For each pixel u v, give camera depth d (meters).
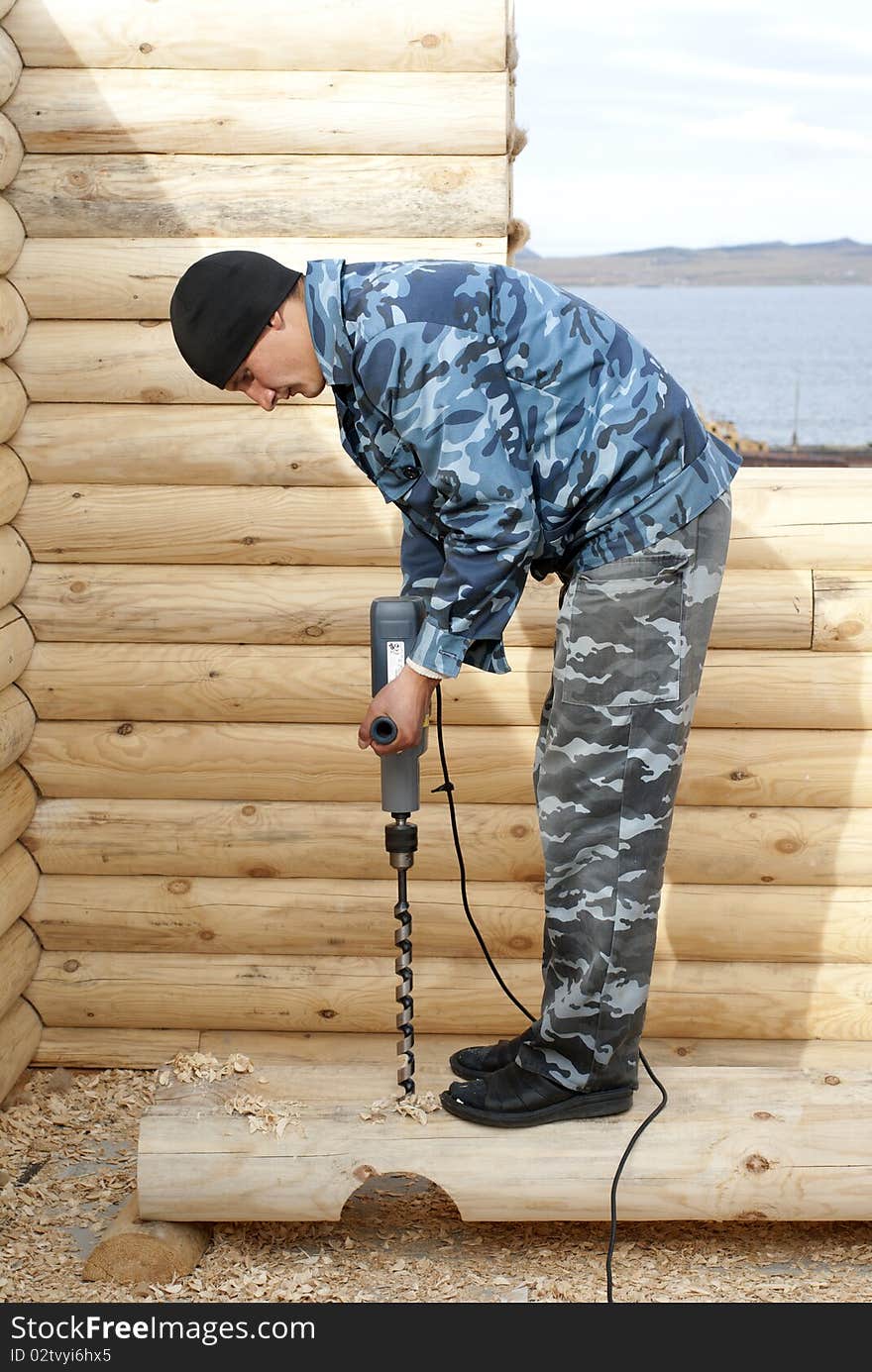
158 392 3.46
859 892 3.59
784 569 3.49
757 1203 2.72
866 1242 2.91
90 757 3.59
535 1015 3.63
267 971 3.67
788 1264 2.82
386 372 2.29
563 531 2.52
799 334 65.12
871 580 3.48
